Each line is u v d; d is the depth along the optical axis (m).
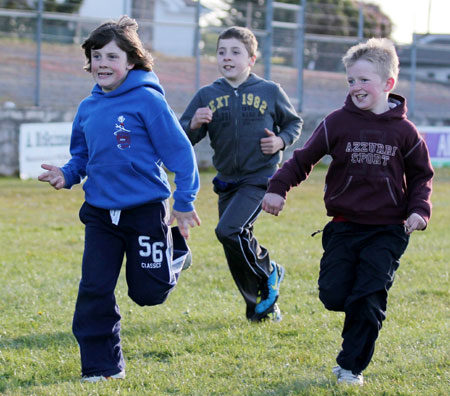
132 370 8.42
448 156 40.62
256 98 10.68
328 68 41.69
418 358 8.75
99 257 7.98
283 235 18.89
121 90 8.01
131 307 11.59
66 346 9.47
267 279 10.64
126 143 7.96
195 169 8.13
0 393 7.71
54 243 17.67
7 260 15.44
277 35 39.66
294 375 8.21
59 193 27.62
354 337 7.74
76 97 36.28
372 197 7.84
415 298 12.16
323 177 34.59
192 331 10.17
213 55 39.12
